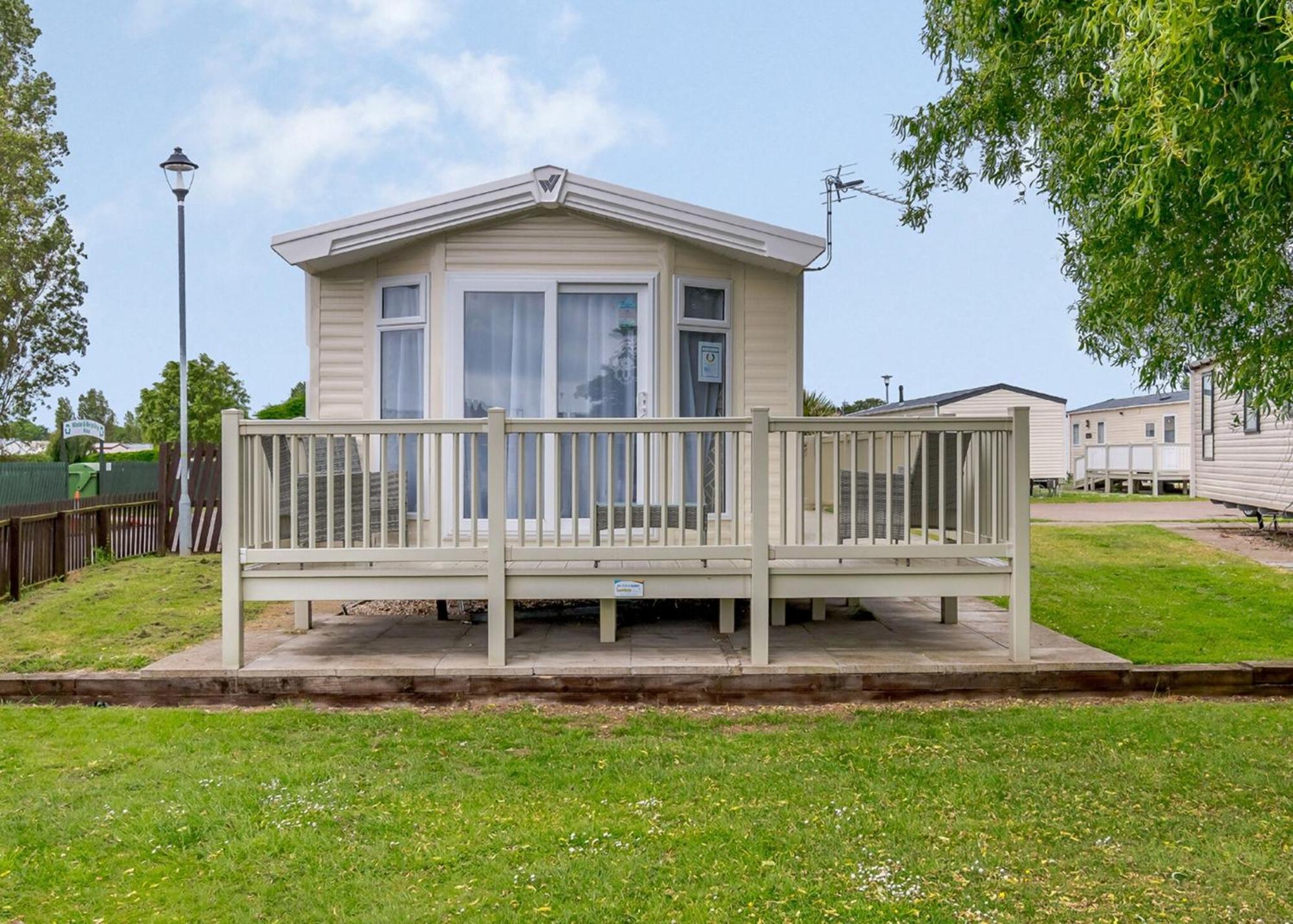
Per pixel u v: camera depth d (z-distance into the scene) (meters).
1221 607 8.21
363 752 4.52
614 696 5.57
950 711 5.32
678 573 5.71
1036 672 5.69
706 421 5.68
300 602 7.03
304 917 2.91
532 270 7.15
